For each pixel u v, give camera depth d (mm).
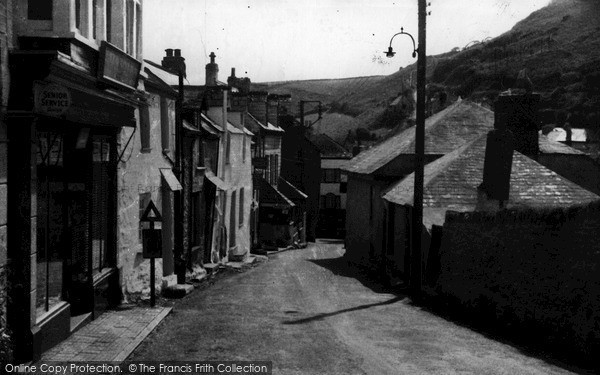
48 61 7594
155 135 15047
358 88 135625
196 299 14828
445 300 14438
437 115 29391
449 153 22438
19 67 7590
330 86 147375
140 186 13820
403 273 19078
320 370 7980
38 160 8516
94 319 10836
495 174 16578
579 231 9070
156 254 12516
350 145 78812
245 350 9180
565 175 23891
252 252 33531
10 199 7703
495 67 77188
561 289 9328
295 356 8789
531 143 21062
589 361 8242
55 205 9273
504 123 21172
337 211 59875
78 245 10336
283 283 19109
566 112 56938
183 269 16750
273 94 42406
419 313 13188
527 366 8109
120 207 12375
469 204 17453
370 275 23500
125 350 8820
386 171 24266
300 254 36688
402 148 25031
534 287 10227
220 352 9031
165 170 15945
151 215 12594
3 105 7438
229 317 12086
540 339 9727
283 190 44062
